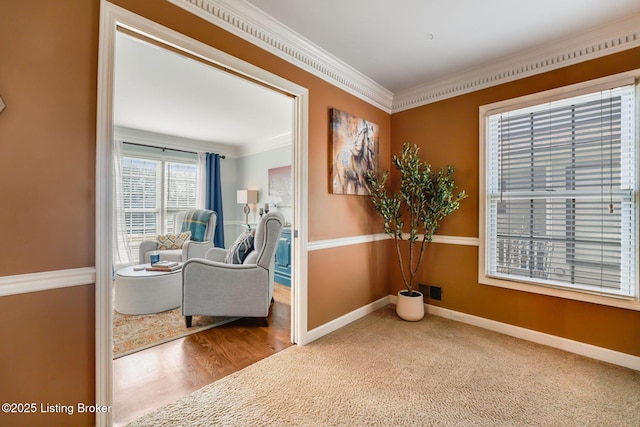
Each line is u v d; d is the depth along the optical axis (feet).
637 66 6.31
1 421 3.81
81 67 4.28
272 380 5.97
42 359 4.03
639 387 5.70
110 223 4.49
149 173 15.96
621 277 6.61
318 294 8.08
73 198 4.25
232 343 7.65
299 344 7.53
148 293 9.62
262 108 11.80
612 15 6.15
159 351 7.20
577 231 7.18
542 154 7.70
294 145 7.66
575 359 6.79
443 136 9.45
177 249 14.62
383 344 7.58
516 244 8.13
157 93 10.21
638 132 6.36
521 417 4.91
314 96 7.93
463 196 8.46
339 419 4.86
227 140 17.48
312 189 7.91
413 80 9.44
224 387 5.74
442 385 5.79
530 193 7.89
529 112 7.89
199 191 17.72
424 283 9.94
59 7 4.11
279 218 8.94
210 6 5.64
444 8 6.01
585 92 6.91
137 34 4.92
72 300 4.25
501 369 6.36
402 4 5.90
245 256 9.77
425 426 4.70
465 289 9.00
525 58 7.76
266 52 6.70
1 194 3.75
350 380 5.96
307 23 6.57
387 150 10.70
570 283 7.27
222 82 9.32
